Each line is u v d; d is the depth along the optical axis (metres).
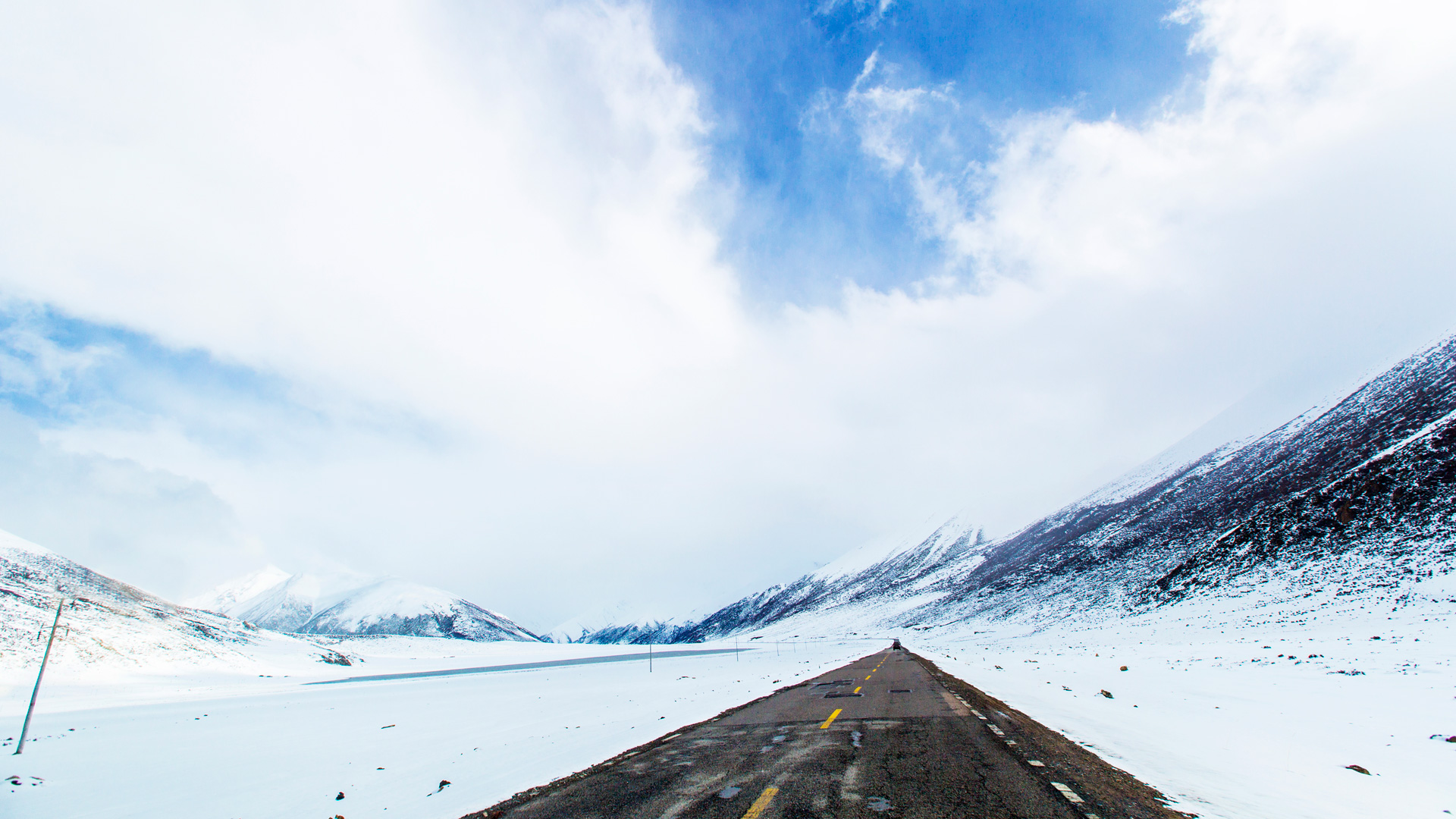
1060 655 39.56
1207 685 19.23
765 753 9.27
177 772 12.24
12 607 47.75
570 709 19.95
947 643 76.12
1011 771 7.46
